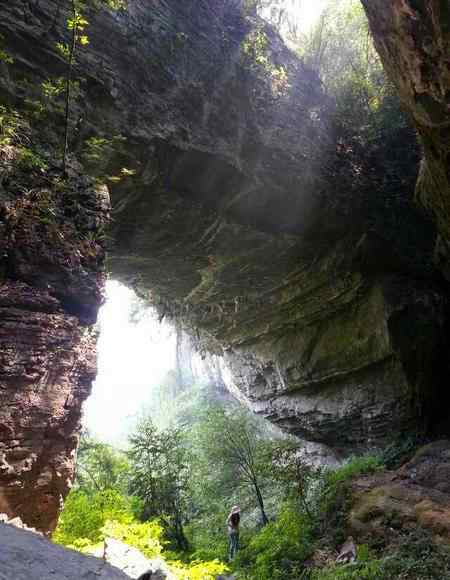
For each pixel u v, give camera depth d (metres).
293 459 15.02
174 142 10.20
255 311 18.12
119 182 10.03
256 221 13.52
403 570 8.67
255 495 19.25
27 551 1.80
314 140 14.20
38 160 5.98
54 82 7.89
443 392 16.69
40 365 5.11
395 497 12.16
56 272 5.70
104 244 6.60
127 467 17.56
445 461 13.41
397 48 7.86
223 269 15.03
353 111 16.05
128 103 9.32
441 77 7.55
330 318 17.88
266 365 20.08
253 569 12.23
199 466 20.56
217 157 11.13
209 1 11.77
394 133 16.45
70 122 8.08
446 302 16.80
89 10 8.67
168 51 10.27
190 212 11.94
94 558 1.97
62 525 8.62
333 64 16.97
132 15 9.56
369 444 17.75
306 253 15.40
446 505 11.15
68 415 5.45
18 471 4.66
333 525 12.69
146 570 5.14
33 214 5.64
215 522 18.78
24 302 5.20
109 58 9.02
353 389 17.73
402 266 16.66
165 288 16.16
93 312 6.07
